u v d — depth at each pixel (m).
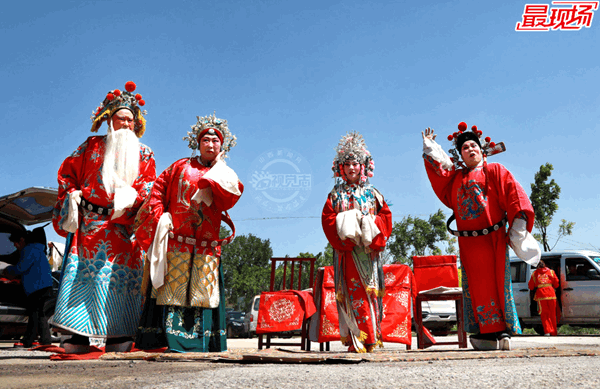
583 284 12.58
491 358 3.61
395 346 8.62
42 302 7.20
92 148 4.70
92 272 4.49
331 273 5.79
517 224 4.82
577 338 10.73
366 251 5.30
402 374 2.39
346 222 5.18
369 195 5.53
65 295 4.39
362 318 5.16
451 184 5.27
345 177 5.61
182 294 4.52
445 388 1.90
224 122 5.08
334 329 5.62
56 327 4.34
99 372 2.63
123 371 2.69
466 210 5.03
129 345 4.61
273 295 6.02
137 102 4.98
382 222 5.37
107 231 4.58
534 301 13.18
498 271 4.84
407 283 5.82
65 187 4.61
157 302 4.50
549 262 13.28
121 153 4.70
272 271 6.36
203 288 4.60
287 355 3.54
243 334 19.69
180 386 1.96
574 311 12.59
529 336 12.89
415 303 6.06
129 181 4.73
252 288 60.72
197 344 4.56
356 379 2.19
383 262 5.59
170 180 4.79
